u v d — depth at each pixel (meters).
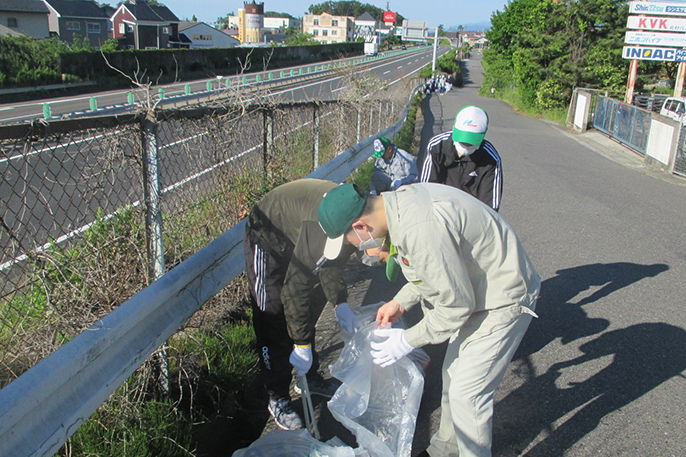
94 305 2.80
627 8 24.59
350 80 11.05
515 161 12.73
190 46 72.00
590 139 17.88
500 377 2.33
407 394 2.70
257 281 2.83
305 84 30.38
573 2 24.92
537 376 3.47
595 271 5.41
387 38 141.75
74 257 2.66
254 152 4.43
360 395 2.63
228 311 3.96
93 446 2.46
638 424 3.02
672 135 11.93
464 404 2.28
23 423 1.71
